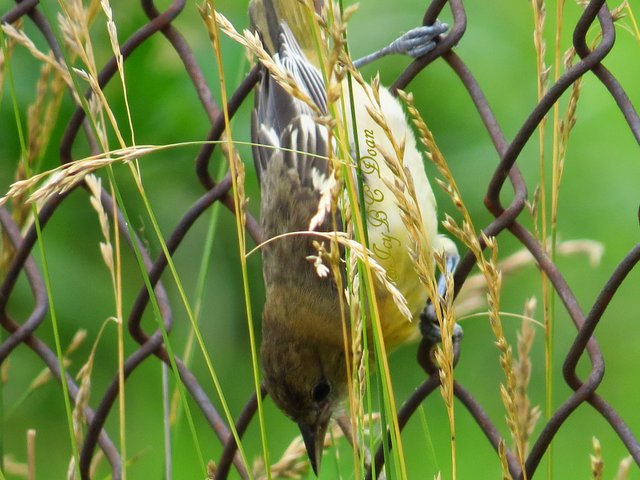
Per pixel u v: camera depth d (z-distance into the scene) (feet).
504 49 32.71
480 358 33.91
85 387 18.48
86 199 33.01
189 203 32.45
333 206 13.35
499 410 33.09
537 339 33.19
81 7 16.06
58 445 33.96
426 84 33.27
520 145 15.55
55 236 32.60
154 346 19.70
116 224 17.53
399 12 32.07
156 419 33.17
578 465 31.65
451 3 18.30
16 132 29.81
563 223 33.19
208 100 20.40
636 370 32.89
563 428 32.63
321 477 23.52
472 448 32.37
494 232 16.21
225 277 33.78
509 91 32.63
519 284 33.45
